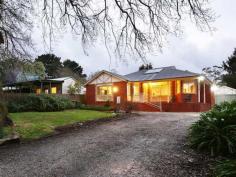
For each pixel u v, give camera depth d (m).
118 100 23.64
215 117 7.89
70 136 10.41
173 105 23.39
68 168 6.35
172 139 8.98
